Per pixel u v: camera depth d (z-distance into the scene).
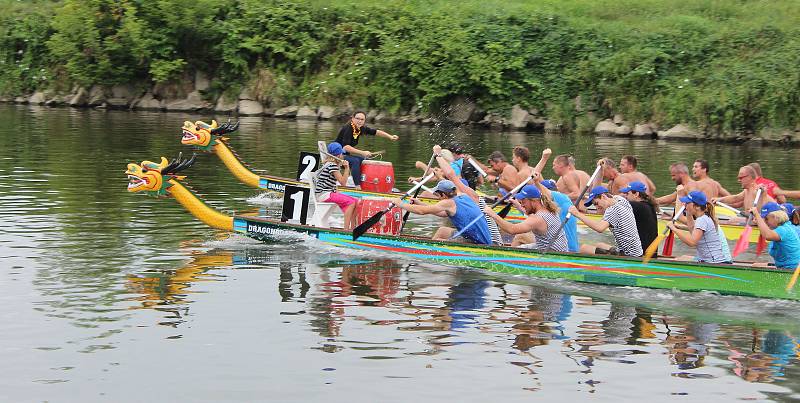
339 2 45.78
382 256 16.12
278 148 30.41
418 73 41.94
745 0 43.94
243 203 21.06
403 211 18.17
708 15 42.91
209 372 10.53
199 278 14.25
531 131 40.28
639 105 38.91
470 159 19.56
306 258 15.77
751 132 36.78
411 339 11.73
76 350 11.08
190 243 16.55
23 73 46.75
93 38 44.41
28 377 10.28
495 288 14.30
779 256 14.49
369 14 44.75
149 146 29.89
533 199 15.13
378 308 13.02
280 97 44.00
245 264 15.20
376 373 10.59
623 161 18.97
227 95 44.81
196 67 45.75
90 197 20.50
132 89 45.72
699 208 14.61
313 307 12.97
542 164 18.55
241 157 27.92
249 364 10.78
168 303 12.95
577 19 42.81
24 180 22.42
